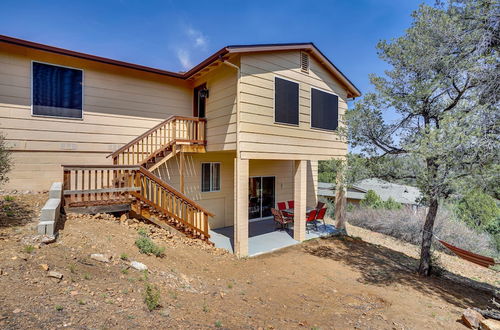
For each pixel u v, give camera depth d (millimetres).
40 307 2510
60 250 3900
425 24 5844
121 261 4234
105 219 6090
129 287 3477
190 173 9477
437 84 5641
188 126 8570
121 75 8328
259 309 3896
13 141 6715
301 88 8664
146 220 6926
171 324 2832
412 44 6129
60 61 7305
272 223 11055
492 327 3688
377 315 4133
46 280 3016
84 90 7695
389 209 13531
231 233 9273
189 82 9719
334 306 4367
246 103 7137
